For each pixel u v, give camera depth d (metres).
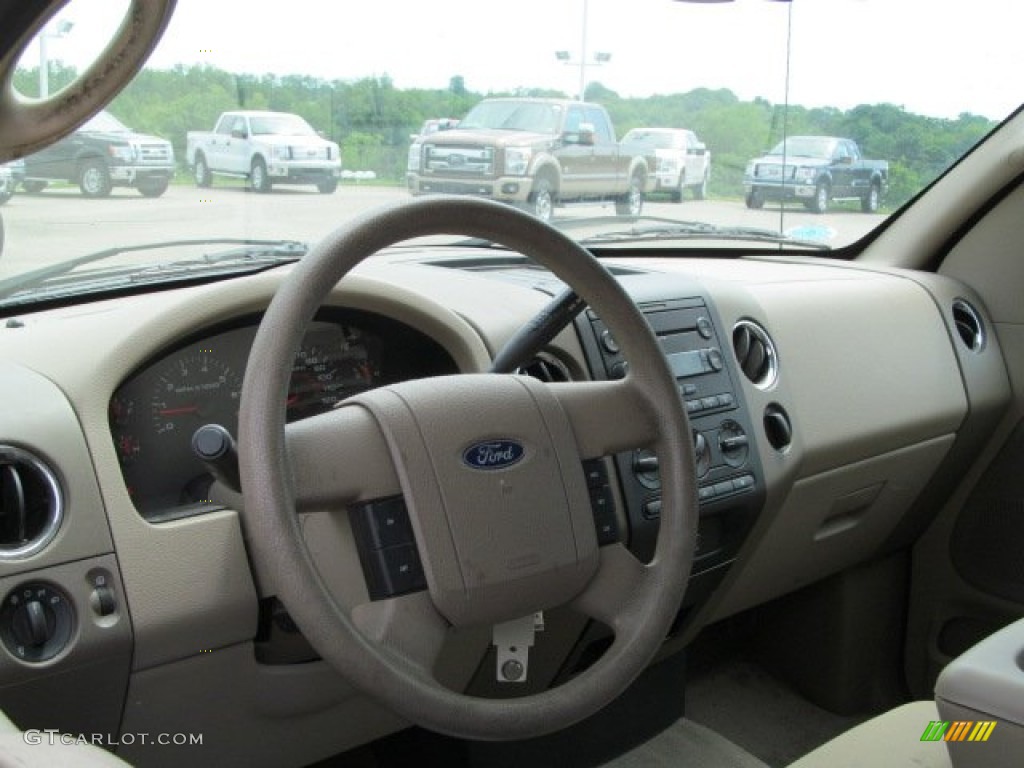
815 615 2.51
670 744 2.19
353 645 1.07
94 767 0.73
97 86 0.95
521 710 1.15
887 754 1.30
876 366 2.23
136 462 1.45
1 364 1.36
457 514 1.12
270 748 1.55
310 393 1.62
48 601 1.30
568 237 1.21
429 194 1.15
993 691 1.02
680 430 1.26
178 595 1.36
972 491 2.46
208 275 1.91
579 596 1.22
